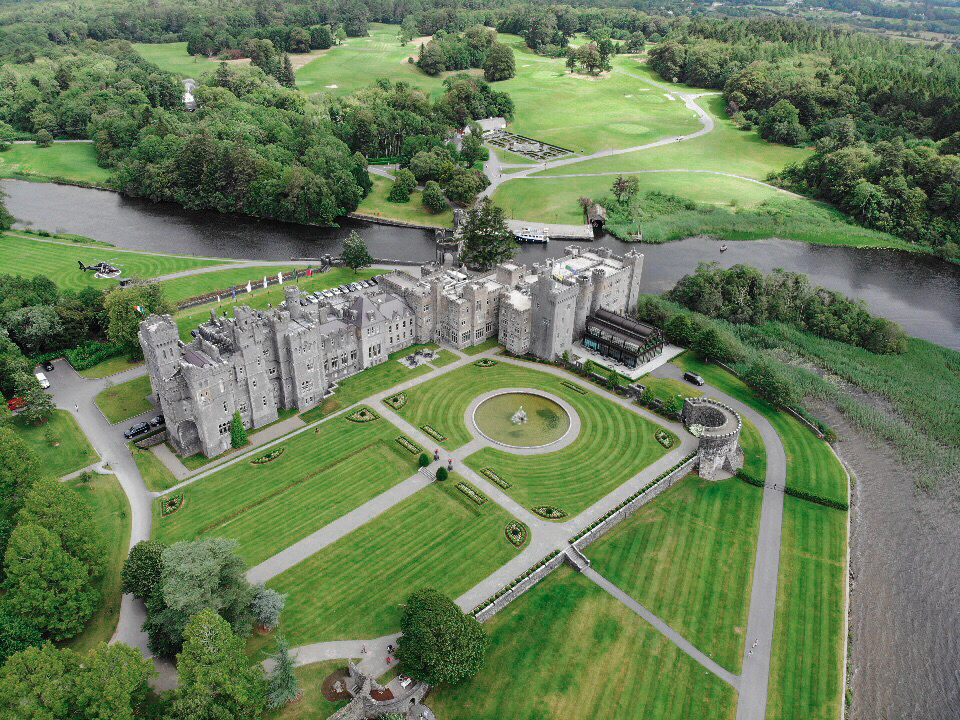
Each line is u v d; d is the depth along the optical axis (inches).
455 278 7618.1
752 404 6471.5
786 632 4232.3
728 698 3809.1
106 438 5728.3
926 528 5216.5
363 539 4773.6
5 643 3693.4
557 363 7003.0
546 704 3732.8
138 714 3422.7
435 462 5546.3
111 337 6776.6
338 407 6225.4
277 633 4050.2
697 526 5054.1
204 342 5541.3
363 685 3649.1
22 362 6033.5
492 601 4252.0
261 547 4667.8
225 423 5580.7
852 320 7839.6
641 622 4254.4
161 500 5064.0
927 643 4303.6
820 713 3762.3
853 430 6299.2
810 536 5000.0
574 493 5255.9
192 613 3710.6
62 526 4175.7
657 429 6018.7
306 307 6353.3
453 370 6855.3
